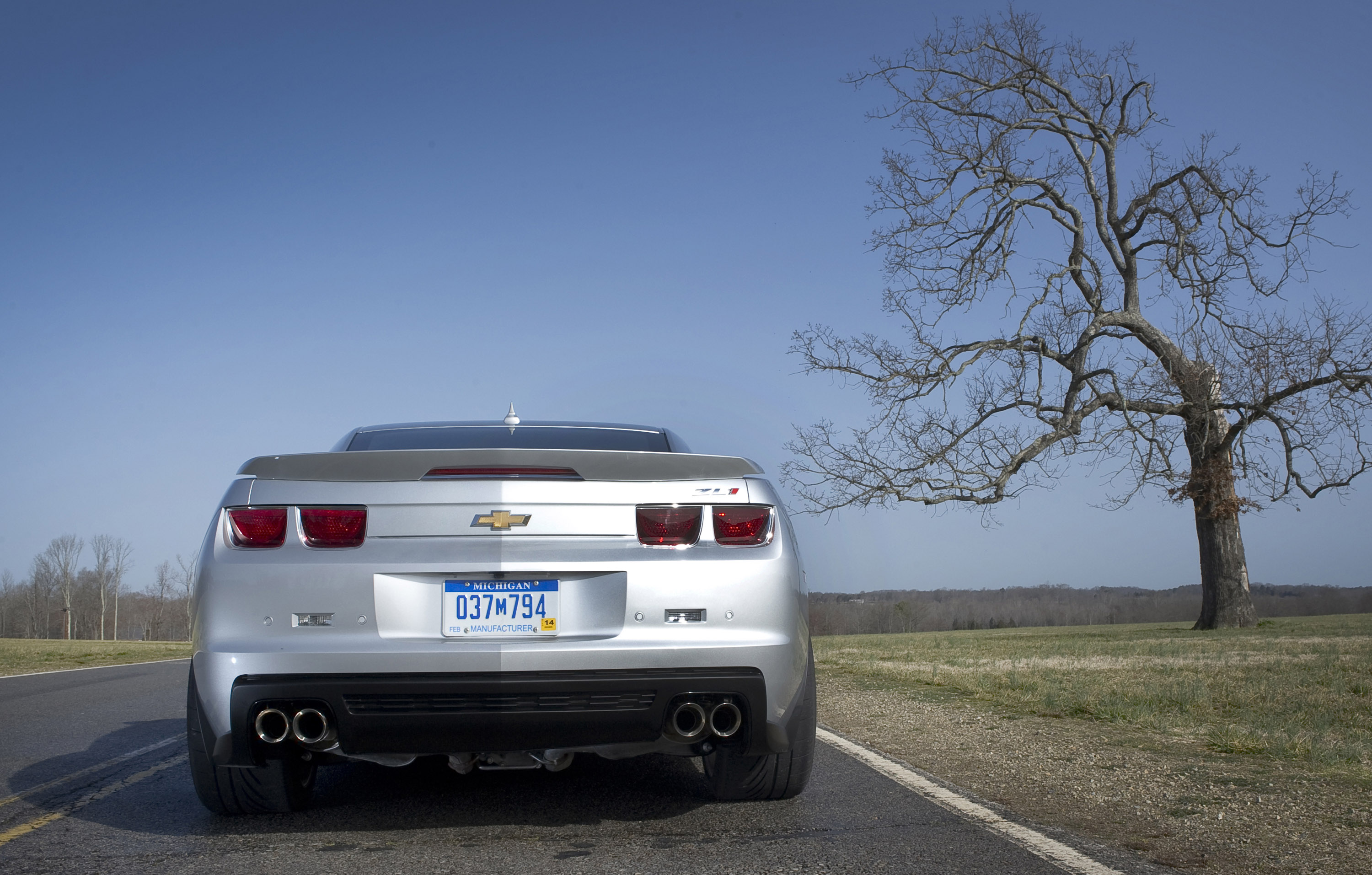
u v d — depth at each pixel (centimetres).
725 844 321
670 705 320
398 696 307
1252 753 475
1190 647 1321
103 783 441
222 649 311
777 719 329
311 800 383
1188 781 411
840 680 888
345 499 323
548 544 323
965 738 543
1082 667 984
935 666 1011
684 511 333
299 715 307
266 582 315
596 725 314
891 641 1872
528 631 319
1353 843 315
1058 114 2402
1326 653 1149
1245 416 2028
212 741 312
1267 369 1955
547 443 421
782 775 370
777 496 354
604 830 341
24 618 10294
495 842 325
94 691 887
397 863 300
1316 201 2083
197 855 312
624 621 320
